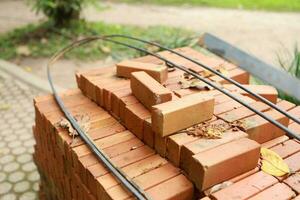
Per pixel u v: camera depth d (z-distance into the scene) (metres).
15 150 3.39
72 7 6.48
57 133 1.88
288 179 1.49
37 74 5.05
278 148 1.71
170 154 1.58
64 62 5.42
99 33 6.46
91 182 1.61
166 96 1.68
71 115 1.93
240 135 1.58
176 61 2.42
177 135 1.57
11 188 2.93
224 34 6.73
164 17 7.79
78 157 1.68
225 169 1.43
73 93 2.25
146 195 1.40
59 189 2.19
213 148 1.48
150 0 9.11
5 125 3.81
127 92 1.94
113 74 2.22
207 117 1.68
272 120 1.59
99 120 1.94
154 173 1.53
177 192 1.43
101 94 2.02
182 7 8.57
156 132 1.60
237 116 1.76
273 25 7.28
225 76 2.04
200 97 1.66
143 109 1.78
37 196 2.84
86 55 5.62
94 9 8.20
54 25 6.68
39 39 6.26
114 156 1.65
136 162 1.61
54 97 2.22
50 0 6.35
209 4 8.77
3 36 6.39
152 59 2.44
